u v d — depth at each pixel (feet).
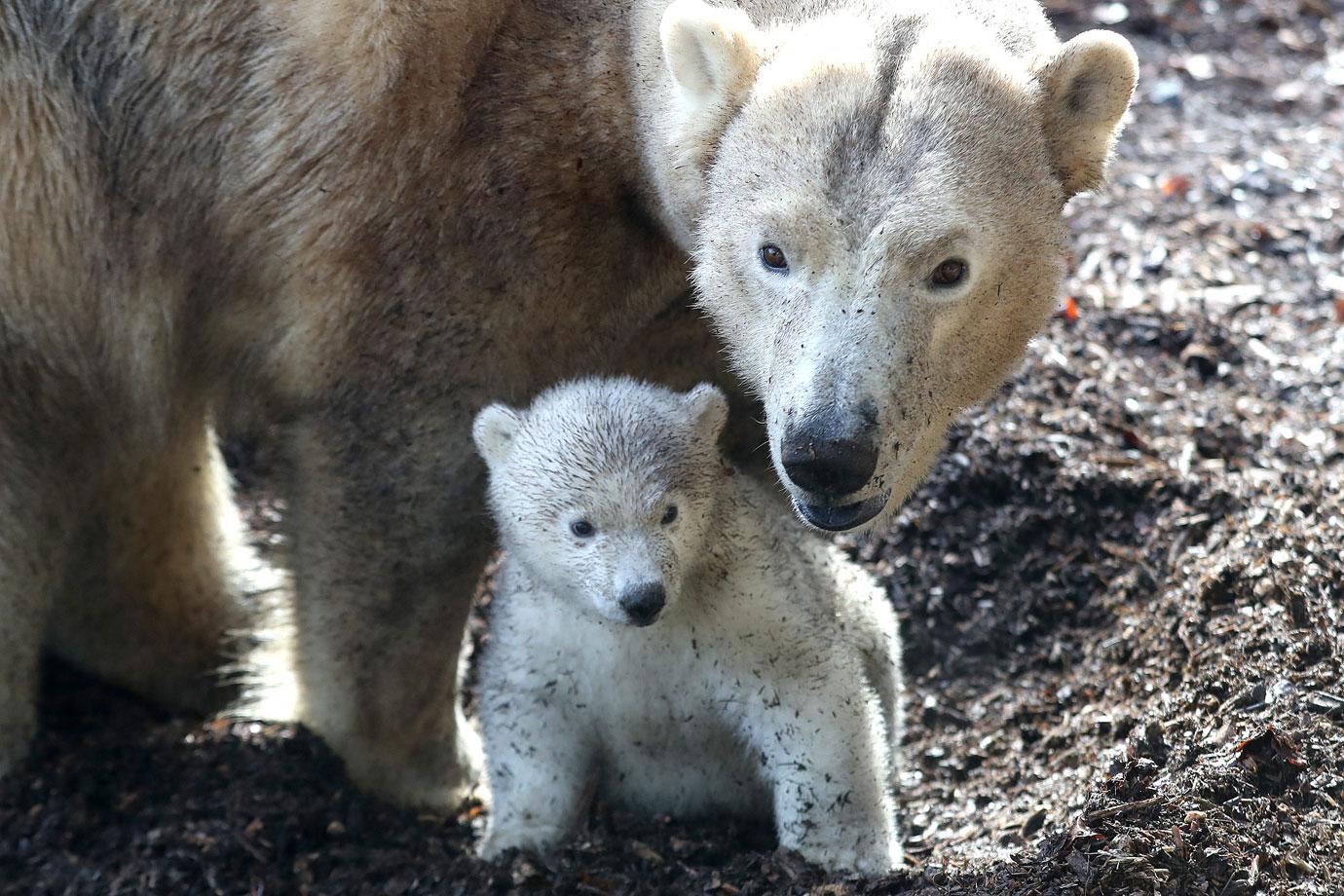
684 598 24.67
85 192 28.02
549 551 23.90
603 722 26.40
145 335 29.22
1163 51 58.03
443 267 26.48
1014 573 35.12
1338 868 22.90
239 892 28.27
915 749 32.17
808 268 21.95
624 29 25.99
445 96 26.07
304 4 26.32
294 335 27.84
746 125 23.11
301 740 31.63
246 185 27.22
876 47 22.98
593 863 26.13
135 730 34.24
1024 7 25.40
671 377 30.25
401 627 29.32
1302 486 32.65
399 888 27.22
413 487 27.99
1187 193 47.21
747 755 26.63
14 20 27.22
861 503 22.02
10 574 30.30
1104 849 23.52
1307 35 59.11
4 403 29.27
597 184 26.30
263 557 37.24
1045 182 22.99
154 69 27.14
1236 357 39.78
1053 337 40.34
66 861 29.50
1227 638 28.78
